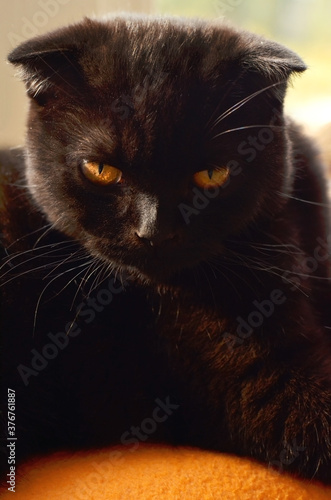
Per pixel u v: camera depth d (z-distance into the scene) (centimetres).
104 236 42
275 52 41
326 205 52
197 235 41
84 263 43
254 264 43
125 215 41
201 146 40
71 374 43
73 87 41
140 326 43
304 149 50
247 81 41
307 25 74
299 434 40
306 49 74
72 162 41
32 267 43
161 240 40
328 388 41
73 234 43
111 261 43
